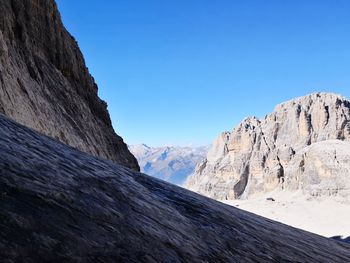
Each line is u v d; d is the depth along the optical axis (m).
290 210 176.38
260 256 8.05
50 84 45.59
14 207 4.67
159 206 7.92
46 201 5.23
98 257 4.63
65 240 4.59
